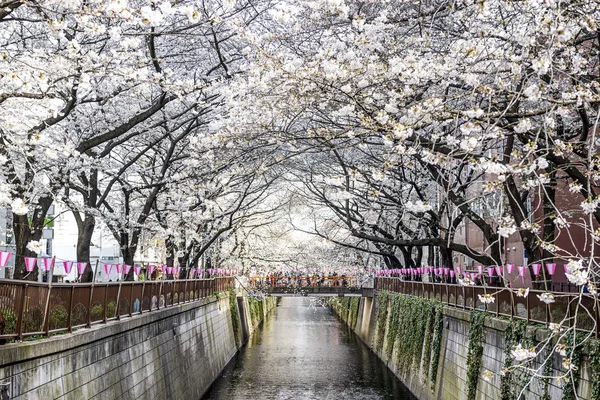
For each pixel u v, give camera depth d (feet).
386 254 119.85
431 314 81.51
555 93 38.88
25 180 47.01
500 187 27.04
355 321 178.29
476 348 58.49
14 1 25.88
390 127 33.06
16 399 31.30
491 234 55.52
